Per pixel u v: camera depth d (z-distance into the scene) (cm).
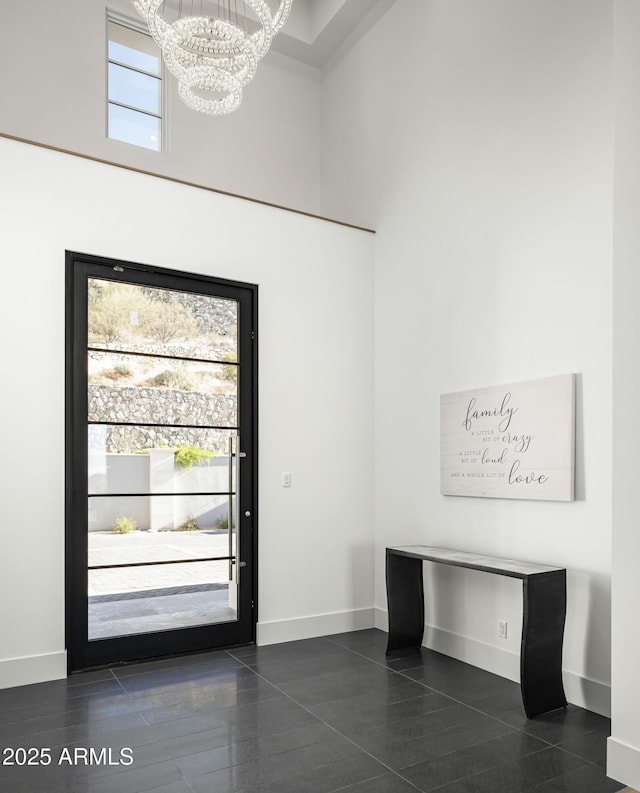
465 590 410
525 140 386
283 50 584
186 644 415
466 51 436
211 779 254
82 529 384
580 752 278
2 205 367
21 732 296
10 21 475
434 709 325
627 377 260
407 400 471
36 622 362
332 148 585
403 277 483
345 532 484
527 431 369
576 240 351
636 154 261
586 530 336
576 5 357
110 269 402
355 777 256
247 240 455
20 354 366
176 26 326
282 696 341
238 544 439
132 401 408
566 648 341
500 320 396
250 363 454
